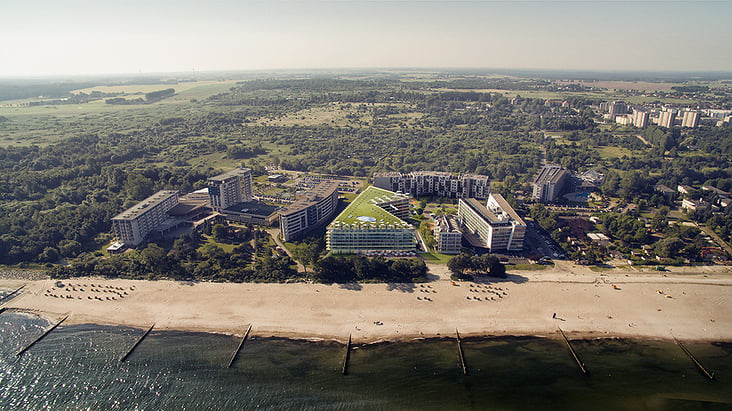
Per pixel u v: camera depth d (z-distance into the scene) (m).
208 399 198.50
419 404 196.88
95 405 196.00
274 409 193.38
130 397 199.88
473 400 199.12
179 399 198.62
